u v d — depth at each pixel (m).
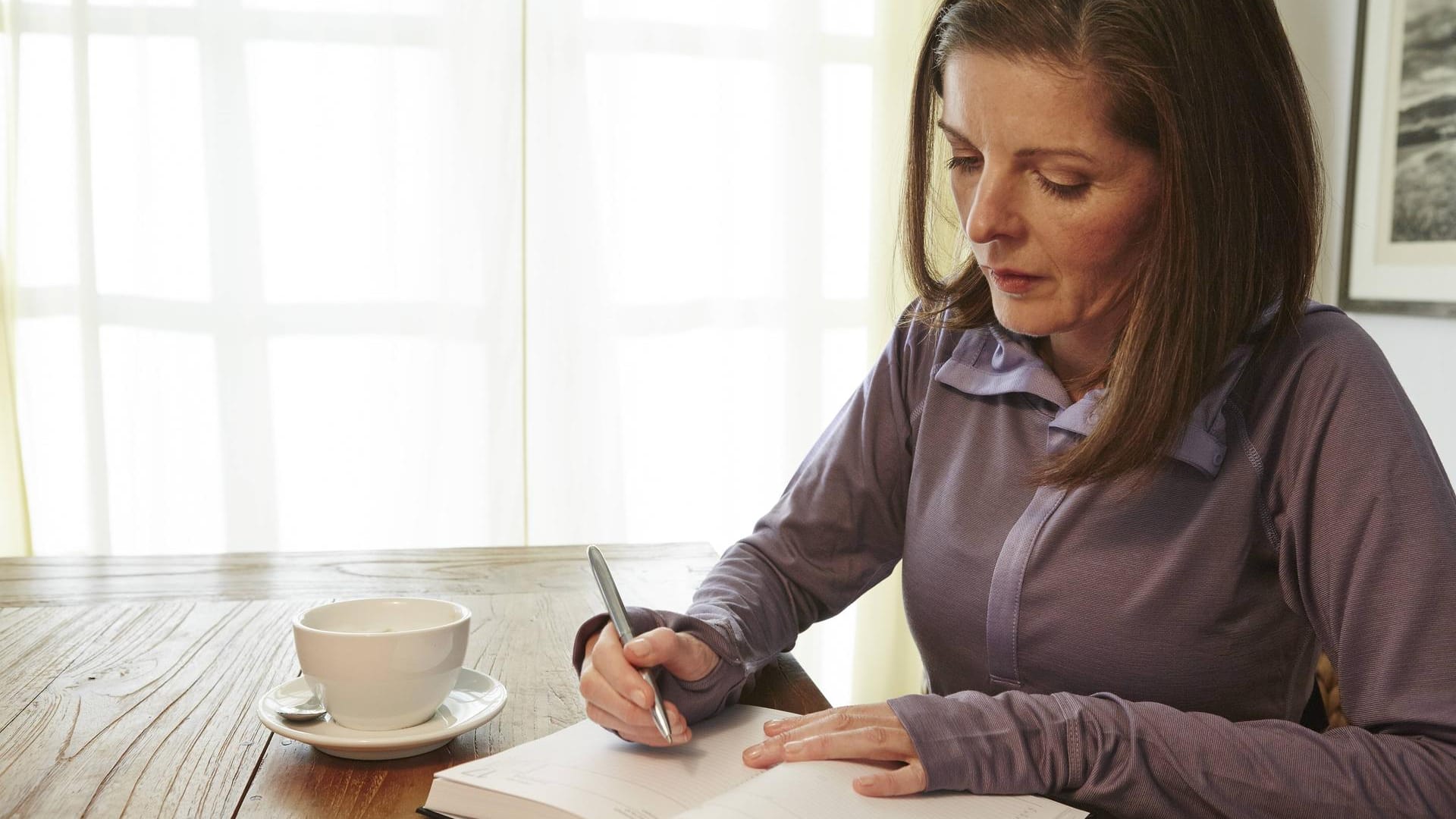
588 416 2.60
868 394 1.10
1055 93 0.77
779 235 2.62
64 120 2.36
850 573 1.09
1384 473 0.79
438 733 0.78
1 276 2.33
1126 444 0.81
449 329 2.53
